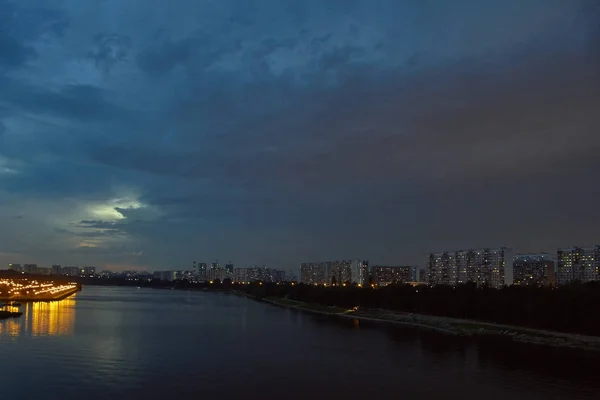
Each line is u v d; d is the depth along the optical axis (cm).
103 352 13075
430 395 9594
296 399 9050
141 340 15550
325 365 12088
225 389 9575
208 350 13888
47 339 15200
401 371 11612
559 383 10750
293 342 16038
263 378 10525
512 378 11131
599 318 16950
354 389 9844
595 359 13688
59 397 8812
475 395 9694
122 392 9188
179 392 9294
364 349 14838
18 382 9750
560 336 16912
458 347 15562
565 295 18600
